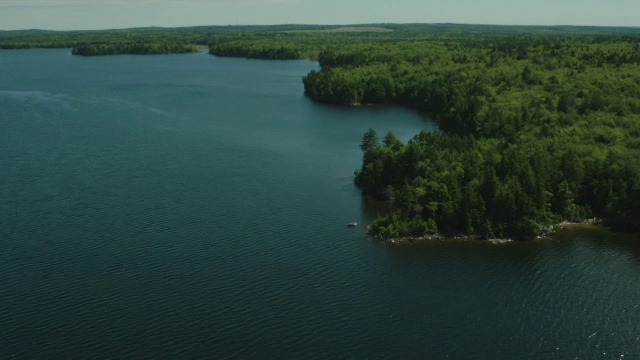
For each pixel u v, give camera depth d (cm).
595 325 8669
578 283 9744
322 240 11088
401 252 10694
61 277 9612
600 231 11638
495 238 11212
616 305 9131
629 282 9769
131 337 8200
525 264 10331
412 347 8188
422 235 11281
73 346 7994
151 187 13600
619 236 11425
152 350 7962
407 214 11612
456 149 14150
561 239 11294
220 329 8419
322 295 9300
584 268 10212
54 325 8412
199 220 11812
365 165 14062
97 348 7969
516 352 8119
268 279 9694
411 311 8944
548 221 11525
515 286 9638
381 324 8638
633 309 9031
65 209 12250
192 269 9938
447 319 8781
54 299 9012
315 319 8706
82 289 9288
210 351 7981
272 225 11681
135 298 9075
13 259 10150
